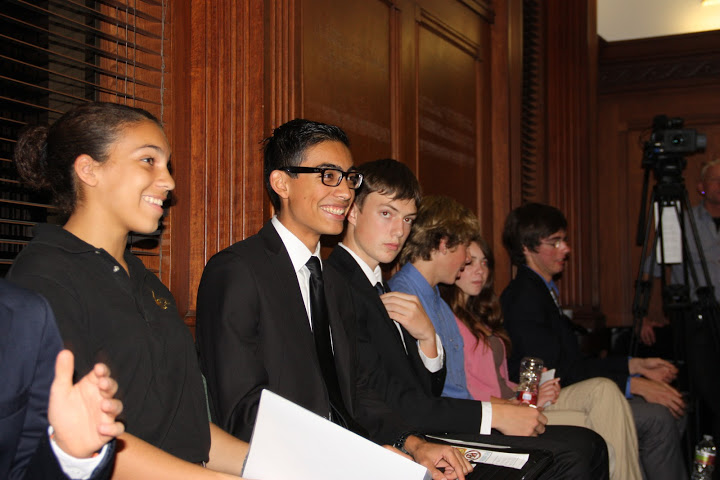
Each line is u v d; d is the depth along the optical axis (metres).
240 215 2.02
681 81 5.63
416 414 1.95
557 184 4.73
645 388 3.00
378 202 2.12
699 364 3.71
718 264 4.74
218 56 2.04
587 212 4.77
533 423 2.04
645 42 5.64
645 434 2.96
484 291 2.76
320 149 1.73
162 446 1.24
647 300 4.00
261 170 2.04
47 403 0.85
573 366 2.99
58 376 0.82
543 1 4.75
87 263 1.20
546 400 2.49
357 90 2.71
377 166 2.16
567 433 2.07
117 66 1.85
